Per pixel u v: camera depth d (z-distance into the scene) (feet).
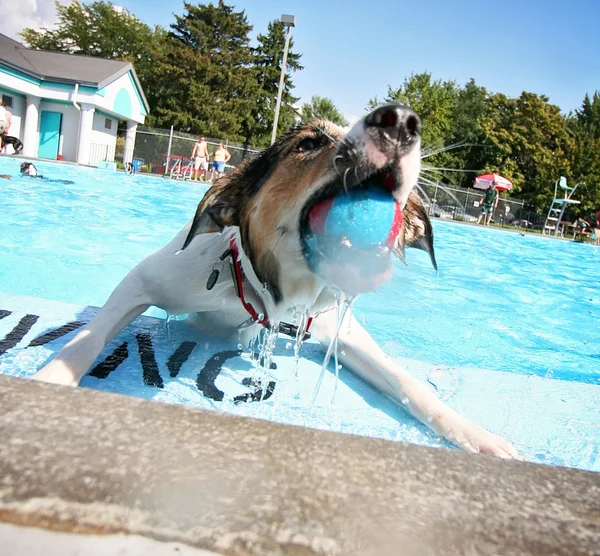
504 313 20.03
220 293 10.32
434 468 3.62
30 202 29.40
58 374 7.86
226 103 159.74
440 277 24.68
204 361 10.18
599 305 24.20
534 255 41.06
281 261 8.79
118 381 8.80
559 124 132.36
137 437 3.46
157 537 2.79
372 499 3.20
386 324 16.10
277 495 3.12
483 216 90.94
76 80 79.10
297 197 8.07
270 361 10.53
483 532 3.04
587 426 9.52
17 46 90.58
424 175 10.19
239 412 8.35
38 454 3.16
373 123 6.97
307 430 3.87
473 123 122.72
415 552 2.85
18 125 82.07
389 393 9.91
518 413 9.82
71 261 18.24
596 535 3.11
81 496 2.90
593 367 14.84
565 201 88.84
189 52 156.25
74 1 190.19
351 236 7.25
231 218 9.70
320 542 2.84
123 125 106.83
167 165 86.12
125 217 29.32
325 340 10.86
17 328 10.29
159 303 10.46
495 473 3.66
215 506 2.97
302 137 8.38
